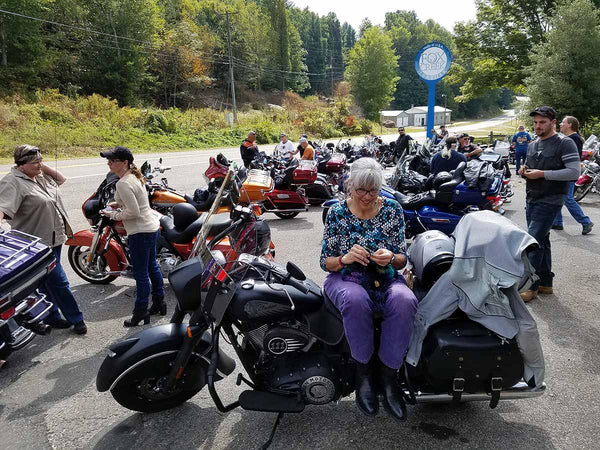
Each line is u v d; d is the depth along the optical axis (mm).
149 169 5797
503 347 2465
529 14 30844
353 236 2744
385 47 77250
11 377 3506
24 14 35094
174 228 4930
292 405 2598
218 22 76250
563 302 4656
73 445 2734
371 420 2898
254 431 2818
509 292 2541
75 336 4145
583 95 19766
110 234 4941
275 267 2764
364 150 15156
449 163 7047
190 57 54062
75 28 41031
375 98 78875
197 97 57719
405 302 2514
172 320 2945
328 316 2654
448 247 2930
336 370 2658
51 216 4004
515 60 31938
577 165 4254
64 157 19891
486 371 2482
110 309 4707
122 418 2986
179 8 71625
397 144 16875
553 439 2705
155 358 2793
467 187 6234
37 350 3910
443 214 6176
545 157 4426
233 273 2662
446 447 2646
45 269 3496
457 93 109438
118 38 44406
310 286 2791
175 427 2879
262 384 2803
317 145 15281
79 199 10133
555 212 4516
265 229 4379
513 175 13875
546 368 3467
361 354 2502
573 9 19828
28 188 3887
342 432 2793
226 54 68625
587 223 7012
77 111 28297
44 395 3264
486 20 32750
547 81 19922
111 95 43906
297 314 2631
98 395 3258
